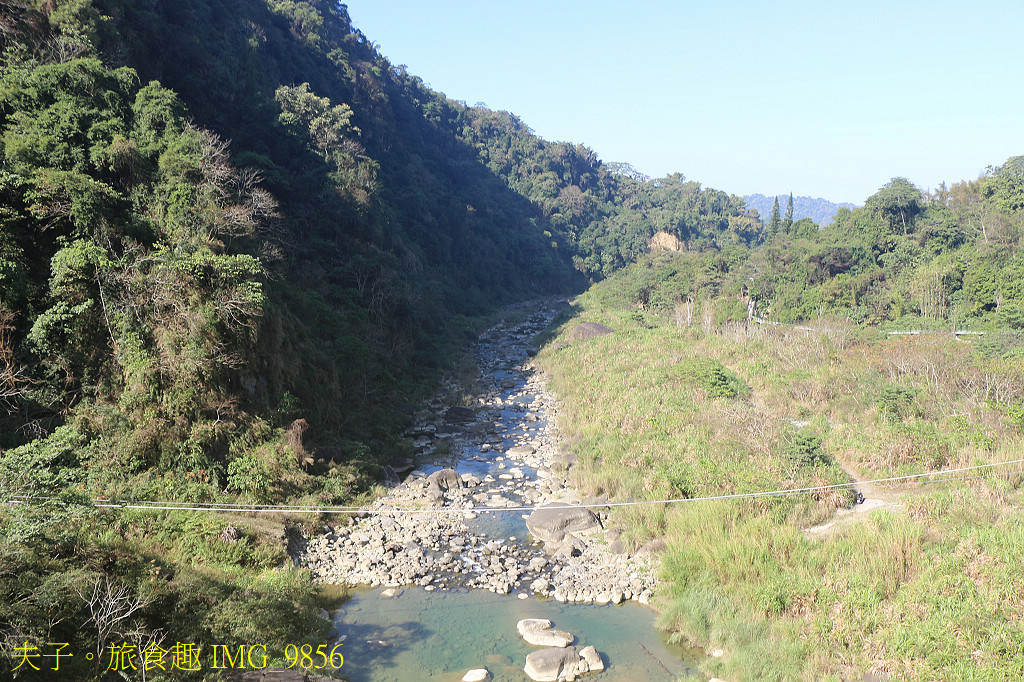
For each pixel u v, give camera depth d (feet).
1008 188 208.64
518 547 58.34
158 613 39.34
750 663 38.27
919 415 73.36
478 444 89.97
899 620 39.06
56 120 76.02
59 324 61.05
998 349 100.32
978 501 51.01
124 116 85.76
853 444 66.13
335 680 37.45
